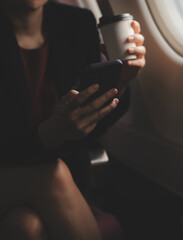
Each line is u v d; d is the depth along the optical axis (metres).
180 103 1.52
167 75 1.54
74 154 1.26
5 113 1.15
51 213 0.99
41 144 1.00
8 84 1.16
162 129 1.72
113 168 2.14
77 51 1.30
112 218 1.20
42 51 1.24
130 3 1.52
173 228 1.57
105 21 1.05
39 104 1.25
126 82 1.22
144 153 1.94
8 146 1.02
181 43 1.38
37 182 1.00
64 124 0.91
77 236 0.98
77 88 0.91
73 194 1.01
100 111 0.92
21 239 0.93
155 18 1.47
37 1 1.06
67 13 1.33
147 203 1.74
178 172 1.67
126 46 1.07
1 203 1.02
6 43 1.16
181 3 1.42
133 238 1.53
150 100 1.73
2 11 1.17
